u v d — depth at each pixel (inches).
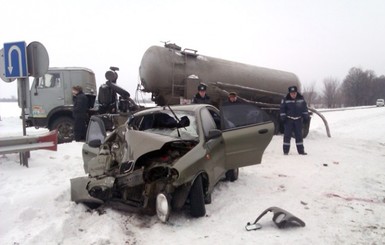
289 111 412.8
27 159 297.7
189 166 189.6
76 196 211.8
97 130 310.8
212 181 213.3
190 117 241.0
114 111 475.5
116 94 479.8
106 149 238.1
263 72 590.2
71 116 489.1
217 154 224.2
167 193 187.8
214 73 517.7
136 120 262.1
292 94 410.9
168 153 216.4
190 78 479.2
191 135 229.1
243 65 569.9
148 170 197.5
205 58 522.0
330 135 616.7
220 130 237.0
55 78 492.7
